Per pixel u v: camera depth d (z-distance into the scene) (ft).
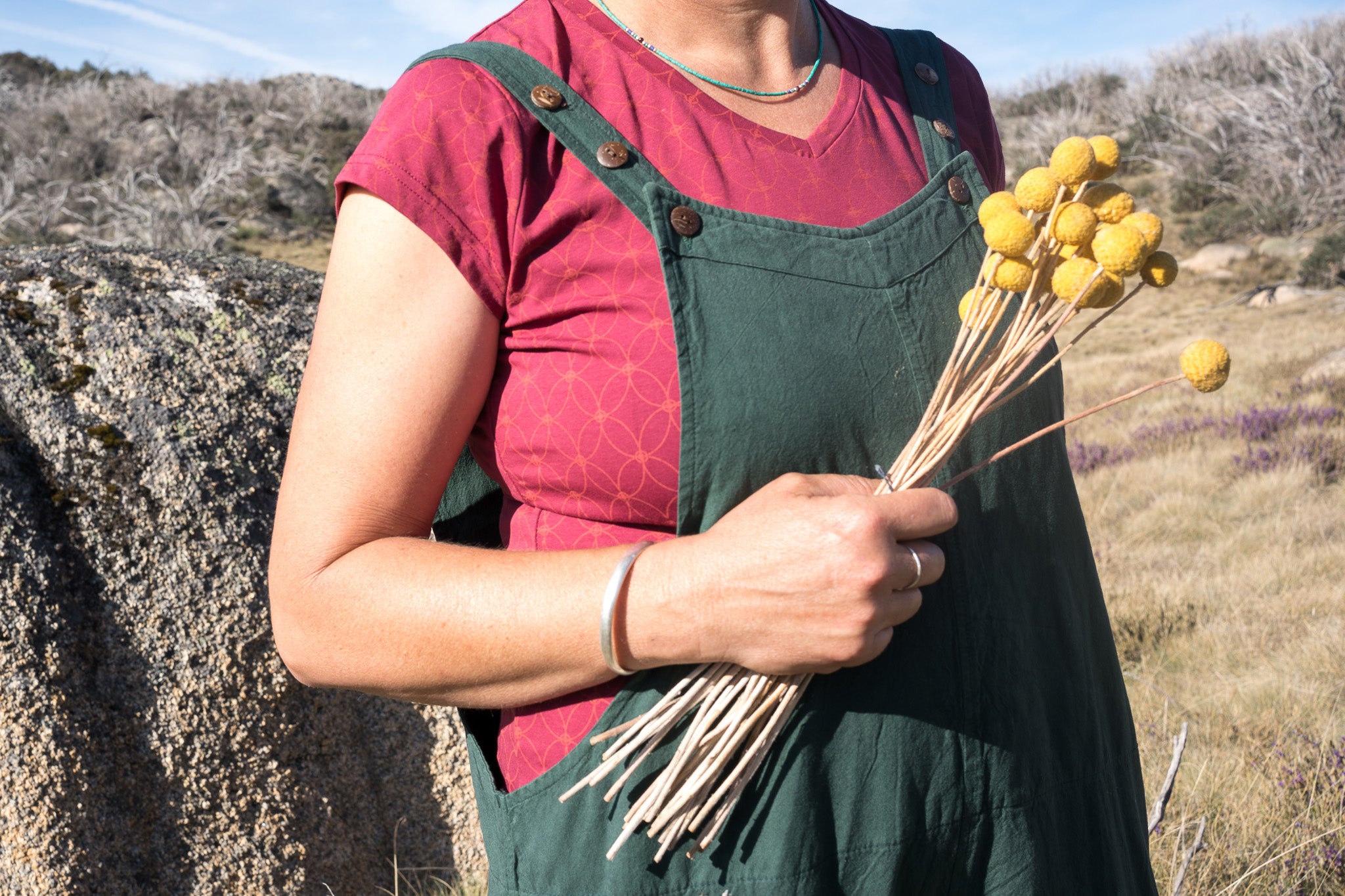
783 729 2.82
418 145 2.69
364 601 2.66
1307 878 8.37
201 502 6.88
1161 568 21.54
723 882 2.82
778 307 2.74
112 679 6.41
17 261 7.43
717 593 2.54
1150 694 14.33
